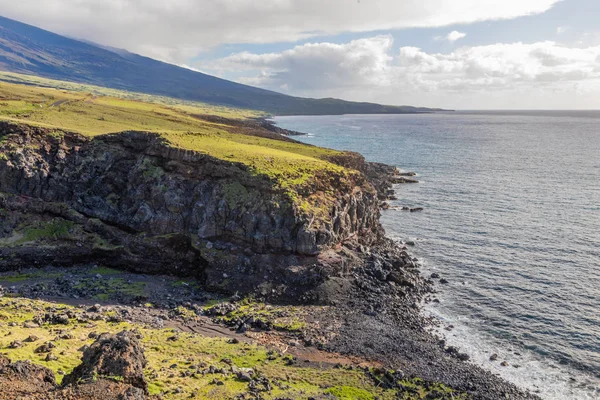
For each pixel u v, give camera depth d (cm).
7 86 17925
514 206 13538
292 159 10675
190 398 4188
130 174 10156
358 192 10419
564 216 12312
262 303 7469
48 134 10444
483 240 10588
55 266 8756
